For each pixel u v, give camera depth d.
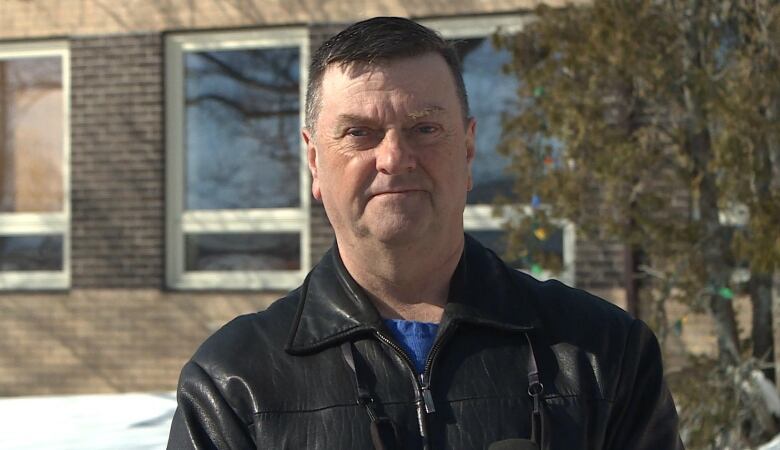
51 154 7.66
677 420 1.66
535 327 1.55
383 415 1.45
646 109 4.59
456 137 1.52
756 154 4.14
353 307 1.53
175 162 7.39
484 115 6.74
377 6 6.96
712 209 4.46
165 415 4.64
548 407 1.49
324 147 1.53
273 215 7.28
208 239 7.39
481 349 1.53
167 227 7.38
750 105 4.09
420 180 1.50
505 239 5.14
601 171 4.28
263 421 1.46
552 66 4.50
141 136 7.34
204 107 7.38
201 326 7.24
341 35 1.53
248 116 7.33
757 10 4.29
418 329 1.54
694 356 4.75
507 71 4.77
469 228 6.74
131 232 7.35
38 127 7.67
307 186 7.20
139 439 4.08
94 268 7.41
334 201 1.54
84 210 7.43
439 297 1.60
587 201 4.58
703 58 4.38
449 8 6.80
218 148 7.36
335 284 1.58
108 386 7.35
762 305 4.74
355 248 1.55
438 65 1.51
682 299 4.59
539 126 4.61
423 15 6.86
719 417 4.36
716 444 4.46
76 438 4.12
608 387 1.54
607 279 6.38
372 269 1.56
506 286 1.60
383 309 1.59
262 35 7.24
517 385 1.50
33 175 7.68
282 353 1.52
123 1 7.38
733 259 4.52
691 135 4.43
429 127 1.49
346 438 1.44
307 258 7.20
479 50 6.77
